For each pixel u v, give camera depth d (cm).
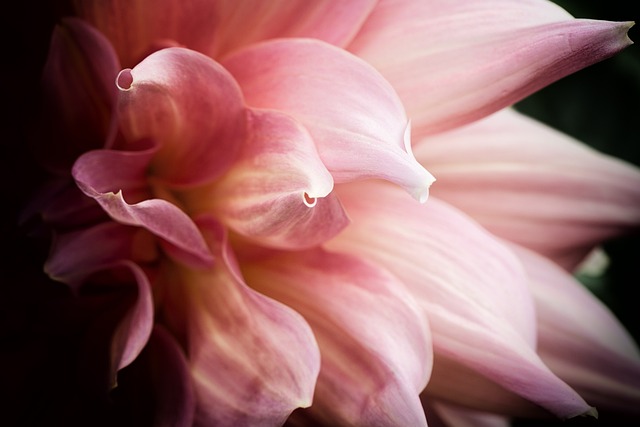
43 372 18
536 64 18
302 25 18
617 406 21
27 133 18
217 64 17
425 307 18
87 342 18
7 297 18
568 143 22
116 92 17
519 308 19
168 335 18
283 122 17
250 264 19
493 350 18
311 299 18
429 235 19
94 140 18
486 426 22
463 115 19
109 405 18
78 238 18
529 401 19
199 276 18
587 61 18
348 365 18
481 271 19
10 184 18
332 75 18
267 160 17
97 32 17
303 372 17
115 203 17
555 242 22
